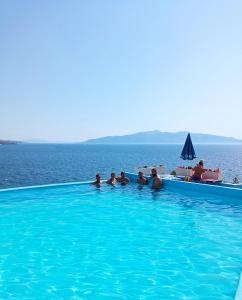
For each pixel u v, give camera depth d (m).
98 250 5.74
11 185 24.50
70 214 8.43
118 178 13.66
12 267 5.00
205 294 4.09
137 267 4.96
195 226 7.20
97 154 86.50
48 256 5.46
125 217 8.07
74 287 4.34
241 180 26.56
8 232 6.87
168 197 10.59
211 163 50.91
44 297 4.08
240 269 4.82
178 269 4.86
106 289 4.27
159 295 4.09
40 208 9.14
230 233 6.65
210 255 5.42
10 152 102.69
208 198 10.36
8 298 4.05
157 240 6.26
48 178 29.27
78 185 13.04
